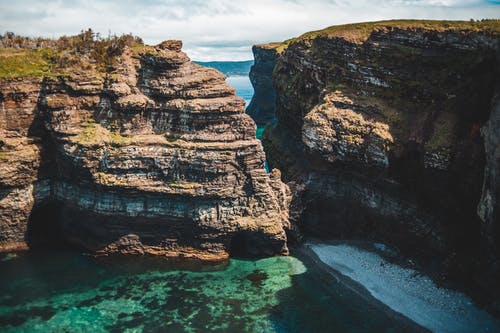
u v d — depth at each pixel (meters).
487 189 45.41
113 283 53.50
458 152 52.25
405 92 62.47
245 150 58.41
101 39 64.75
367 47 69.75
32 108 59.59
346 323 46.72
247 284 53.84
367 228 64.31
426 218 57.28
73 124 58.53
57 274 55.06
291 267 58.09
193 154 57.38
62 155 59.03
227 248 60.19
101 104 59.56
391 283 53.94
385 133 59.31
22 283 52.94
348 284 54.00
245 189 59.62
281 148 90.88
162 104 59.72
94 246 60.28
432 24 68.25
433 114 57.72
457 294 51.00
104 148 57.50
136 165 57.44
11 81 57.91
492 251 45.91
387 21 80.06
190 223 58.97
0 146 57.91
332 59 75.44
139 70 61.19
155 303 49.69
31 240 61.94
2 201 58.88
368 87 67.25
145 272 56.06
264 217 59.56
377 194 61.91
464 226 53.59
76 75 59.16
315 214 68.88
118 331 44.69
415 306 49.38
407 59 63.84
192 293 51.75
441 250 55.22
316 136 65.75
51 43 65.75
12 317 46.59
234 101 58.84
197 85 59.56
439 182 53.91
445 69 59.97
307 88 82.31
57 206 63.22
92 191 59.19
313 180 69.56
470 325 45.91
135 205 58.59
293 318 47.47
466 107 55.44
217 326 45.81
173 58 59.09
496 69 53.31
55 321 46.06
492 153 45.09
